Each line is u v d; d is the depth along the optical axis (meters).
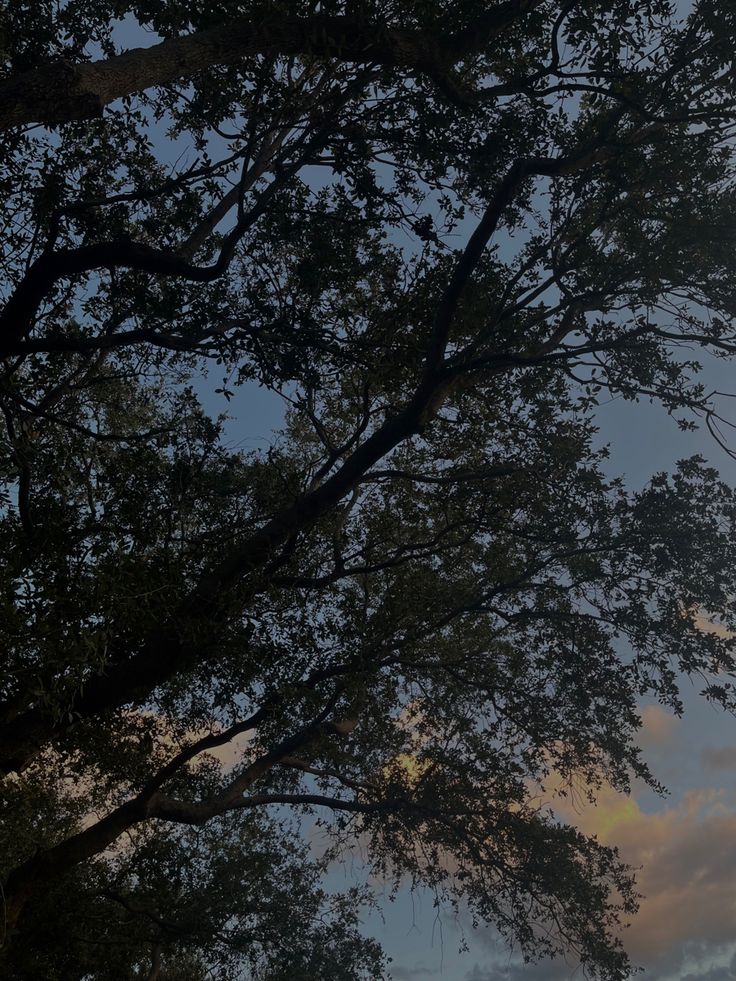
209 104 10.52
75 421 12.21
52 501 8.37
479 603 14.20
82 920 15.79
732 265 10.30
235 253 11.55
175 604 9.14
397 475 12.30
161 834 16.91
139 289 11.02
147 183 11.35
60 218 9.95
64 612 7.00
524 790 15.76
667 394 11.32
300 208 11.09
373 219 10.97
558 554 14.01
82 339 10.45
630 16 9.73
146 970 20.61
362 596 13.98
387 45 9.31
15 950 14.56
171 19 8.98
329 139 10.74
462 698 15.66
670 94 10.14
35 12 10.15
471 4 9.71
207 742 12.92
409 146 11.06
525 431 13.16
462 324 11.14
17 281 10.30
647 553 13.48
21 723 8.90
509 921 15.98
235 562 10.50
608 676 14.47
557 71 9.95
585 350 11.09
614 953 15.59
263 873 17.47
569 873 15.59
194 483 10.70
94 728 11.07
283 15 8.84
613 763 15.53
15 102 7.27
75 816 17.92
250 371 11.15
